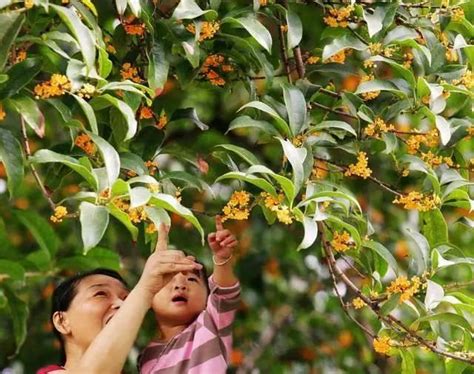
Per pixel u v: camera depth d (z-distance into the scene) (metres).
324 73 4.86
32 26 3.96
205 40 4.61
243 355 7.18
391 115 4.49
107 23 4.67
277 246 6.93
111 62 4.25
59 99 4.12
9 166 3.77
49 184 4.48
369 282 4.94
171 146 4.62
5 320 7.01
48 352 6.96
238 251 6.91
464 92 4.43
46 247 5.78
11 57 3.94
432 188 4.66
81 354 4.47
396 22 4.79
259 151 5.55
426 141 4.65
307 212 4.27
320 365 7.34
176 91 5.40
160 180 4.41
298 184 4.02
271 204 4.17
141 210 3.99
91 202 3.89
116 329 3.94
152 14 4.42
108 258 5.90
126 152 4.28
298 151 4.11
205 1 4.58
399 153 4.76
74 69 3.89
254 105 4.21
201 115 6.08
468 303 4.42
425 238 4.43
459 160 4.91
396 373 7.18
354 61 4.96
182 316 4.52
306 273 7.04
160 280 3.98
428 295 4.23
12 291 5.72
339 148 4.57
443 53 4.61
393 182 5.67
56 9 3.72
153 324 6.16
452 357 4.37
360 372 7.23
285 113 4.50
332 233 4.71
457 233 6.38
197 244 6.56
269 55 5.10
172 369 4.41
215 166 5.21
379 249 4.42
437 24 4.76
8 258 5.81
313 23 5.21
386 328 4.58
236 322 7.20
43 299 6.94
